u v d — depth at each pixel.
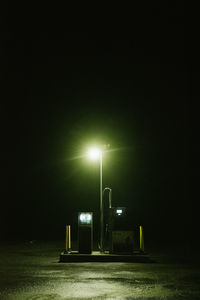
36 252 21.91
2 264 16.55
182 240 32.38
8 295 10.09
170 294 10.27
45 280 12.38
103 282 12.03
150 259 18.59
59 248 24.50
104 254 18.05
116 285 11.53
